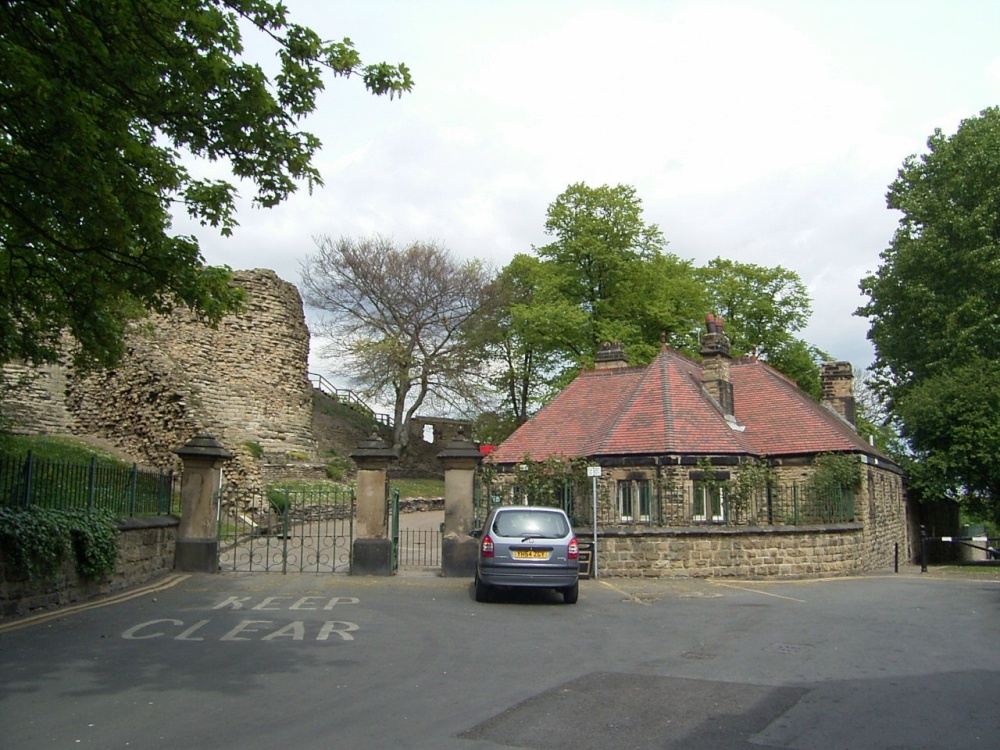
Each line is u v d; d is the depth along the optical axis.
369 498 18.84
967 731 6.64
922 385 32.66
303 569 19.20
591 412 28.97
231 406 37.03
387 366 45.44
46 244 11.56
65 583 13.09
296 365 40.78
